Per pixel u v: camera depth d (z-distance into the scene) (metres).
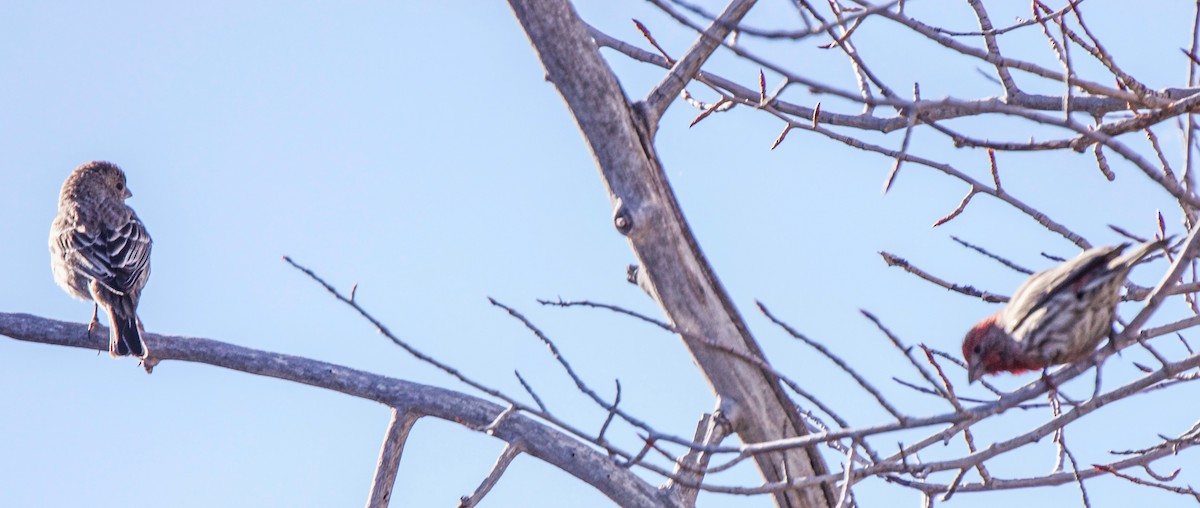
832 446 14.20
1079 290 12.59
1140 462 13.41
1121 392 11.92
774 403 13.98
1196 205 10.12
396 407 15.45
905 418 10.93
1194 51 12.90
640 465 11.48
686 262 13.52
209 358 16.73
